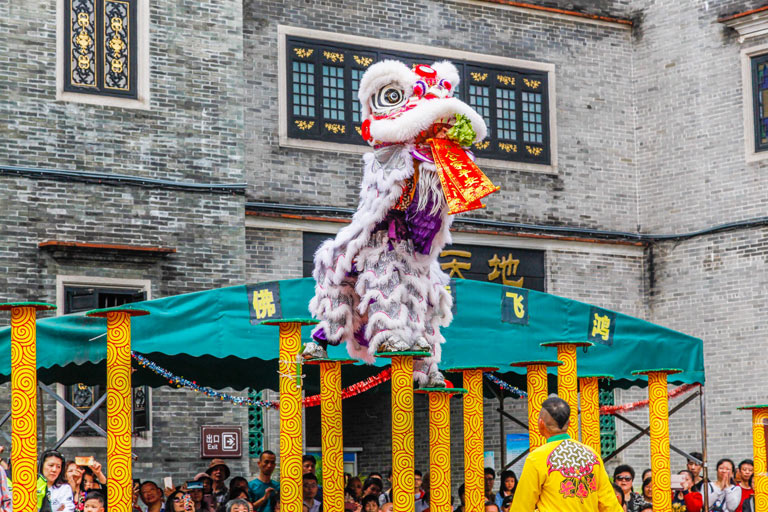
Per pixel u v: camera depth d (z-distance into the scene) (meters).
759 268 24.70
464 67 25.19
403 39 24.62
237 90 21.47
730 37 25.47
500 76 25.55
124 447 10.62
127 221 20.25
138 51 20.72
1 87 19.56
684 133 26.05
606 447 25.41
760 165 24.89
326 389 11.74
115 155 20.33
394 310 10.94
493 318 15.05
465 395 12.98
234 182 21.23
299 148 23.30
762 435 15.38
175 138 20.84
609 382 17.47
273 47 23.31
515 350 15.13
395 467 10.75
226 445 20.45
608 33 26.88
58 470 13.29
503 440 19.92
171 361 16.17
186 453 20.14
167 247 20.45
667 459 14.16
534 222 25.48
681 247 25.94
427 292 11.21
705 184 25.66
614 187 26.48
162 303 13.26
